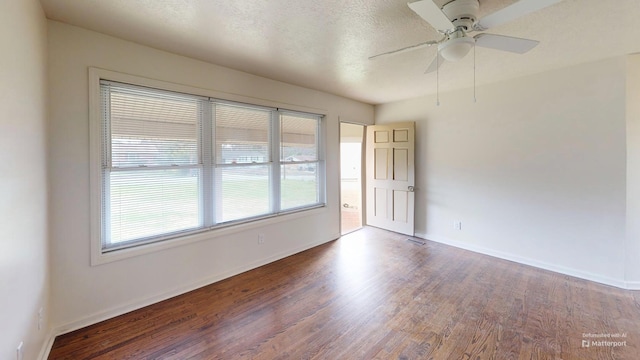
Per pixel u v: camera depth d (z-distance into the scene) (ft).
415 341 6.71
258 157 11.51
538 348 6.44
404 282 9.89
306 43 7.99
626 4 6.00
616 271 9.52
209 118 9.81
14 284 4.43
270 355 6.24
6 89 4.13
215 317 7.71
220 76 9.89
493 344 6.59
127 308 7.93
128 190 8.12
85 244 7.23
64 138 6.86
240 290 9.29
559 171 10.56
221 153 10.25
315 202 14.21
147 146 8.43
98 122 7.35
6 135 4.12
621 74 9.17
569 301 8.54
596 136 9.72
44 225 6.19
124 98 7.94
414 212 15.40
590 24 6.92
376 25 6.89
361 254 12.72
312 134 13.89
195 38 7.65
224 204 10.41
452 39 5.89
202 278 9.59
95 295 7.41
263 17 6.52
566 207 10.46
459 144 13.44
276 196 12.26
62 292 6.91
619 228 9.42
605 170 9.61
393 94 14.33
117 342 6.63
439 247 13.65
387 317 7.72
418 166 15.19
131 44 7.85
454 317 7.72
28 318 5.11
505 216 12.05
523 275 10.43
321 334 6.98
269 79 11.46
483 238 12.78
